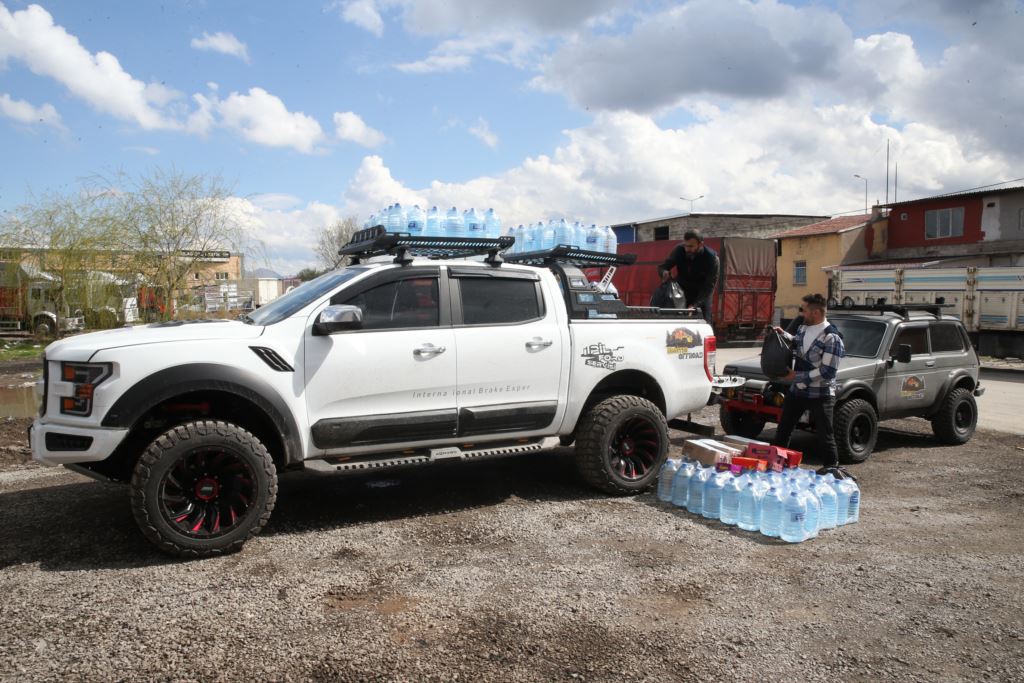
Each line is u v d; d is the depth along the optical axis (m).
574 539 4.84
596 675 3.10
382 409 5.00
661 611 3.75
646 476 5.95
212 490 4.44
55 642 3.28
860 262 34.03
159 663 3.11
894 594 4.03
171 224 16.16
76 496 5.64
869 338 8.04
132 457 4.78
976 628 3.62
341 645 3.31
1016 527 5.28
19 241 16.45
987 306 17.78
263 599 3.79
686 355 6.32
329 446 4.84
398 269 5.20
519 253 7.00
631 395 6.08
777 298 37.34
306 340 4.76
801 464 7.31
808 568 4.39
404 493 5.94
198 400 4.75
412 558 4.44
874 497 6.10
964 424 8.68
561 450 7.71
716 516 5.34
